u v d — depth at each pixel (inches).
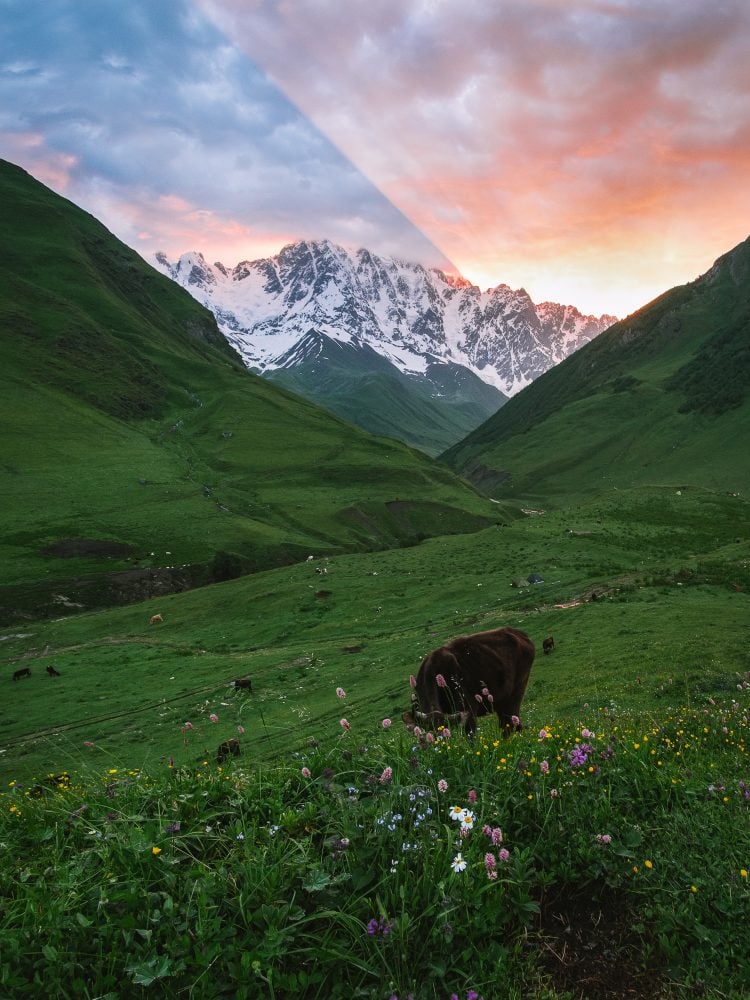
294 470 7352.4
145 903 173.6
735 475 7726.4
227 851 198.4
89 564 4618.6
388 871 181.6
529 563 3029.0
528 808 220.4
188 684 1998.0
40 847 210.4
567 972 169.6
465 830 188.4
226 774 249.1
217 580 4530.0
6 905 175.8
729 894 181.8
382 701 1300.4
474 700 459.2
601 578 2507.4
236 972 154.1
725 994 157.0
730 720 366.6
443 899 172.6
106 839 199.5
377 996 153.3
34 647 2965.1
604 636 1405.0
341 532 5748.0
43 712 1898.4
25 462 6363.2
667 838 211.8
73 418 7573.8
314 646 2284.7
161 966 151.3
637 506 4133.9
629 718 478.6
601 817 218.4
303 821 206.4
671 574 2085.4
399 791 214.8
